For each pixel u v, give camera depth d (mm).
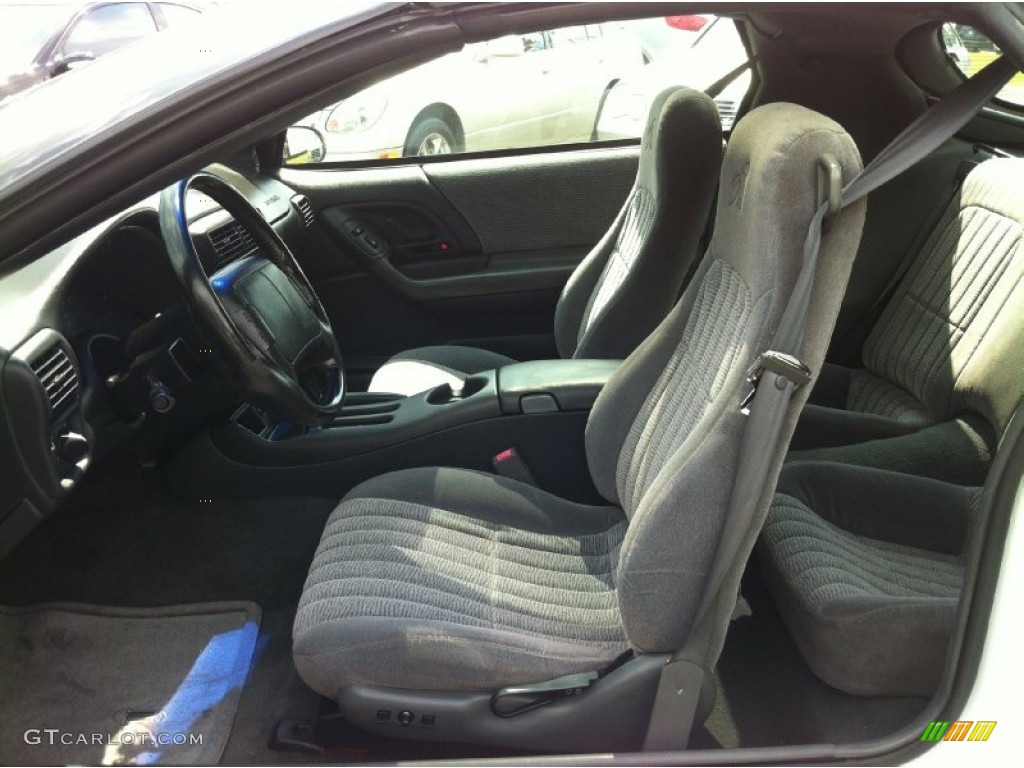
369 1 1003
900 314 2092
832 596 1326
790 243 964
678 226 1760
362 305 2744
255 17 1129
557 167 2607
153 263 1737
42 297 1393
